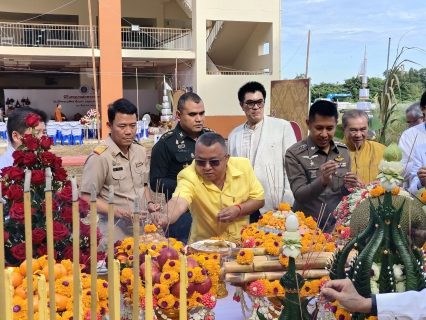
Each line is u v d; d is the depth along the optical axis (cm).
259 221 229
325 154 312
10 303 129
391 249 145
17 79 2411
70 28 2022
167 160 360
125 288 175
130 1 2114
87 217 190
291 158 316
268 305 177
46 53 1731
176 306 165
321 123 303
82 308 148
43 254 173
